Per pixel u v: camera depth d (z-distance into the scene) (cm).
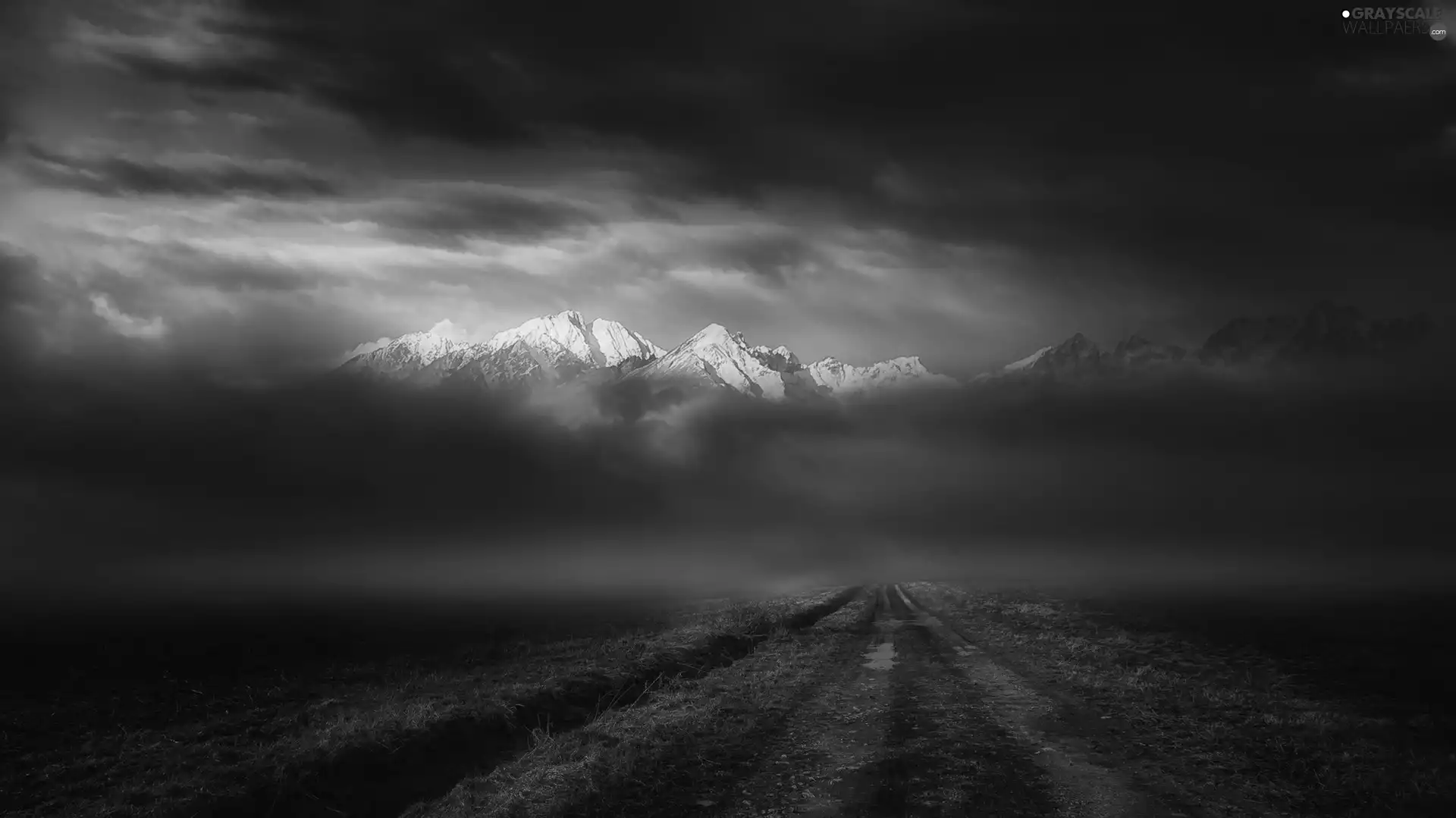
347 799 1410
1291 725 1825
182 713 2323
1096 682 2406
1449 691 2464
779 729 1855
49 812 1475
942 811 1288
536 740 1750
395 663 3209
